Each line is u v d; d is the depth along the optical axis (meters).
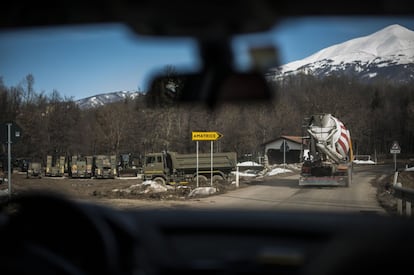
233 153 31.34
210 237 3.44
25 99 57.19
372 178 34.09
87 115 66.75
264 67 3.58
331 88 44.09
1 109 49.06
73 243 2.80
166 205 16.86
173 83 3.75
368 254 2.59
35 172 46.78
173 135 45.69
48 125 63.78
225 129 39.75
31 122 60.09
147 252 2.95
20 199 2.93
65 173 52.47
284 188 24.98
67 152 65.19
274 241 3.29
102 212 3.10
